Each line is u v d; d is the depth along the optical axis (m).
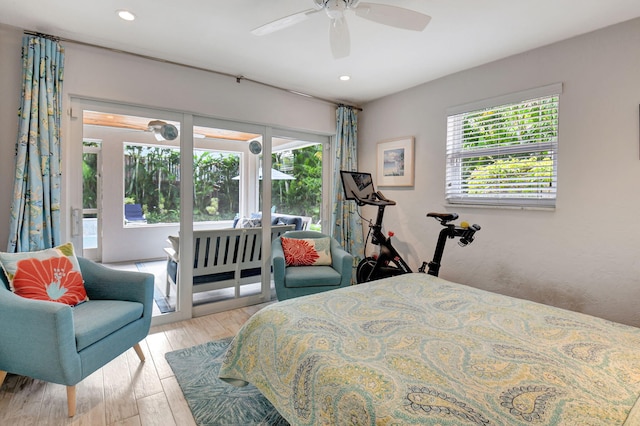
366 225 4.26
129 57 2.76
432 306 1.79
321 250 3.50
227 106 3.28
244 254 3.53
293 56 2.83
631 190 2.22
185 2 2.04
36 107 2.34
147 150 2.98
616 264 2.29
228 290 3.45
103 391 1.96
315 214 4.17
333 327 1.50
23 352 1.70
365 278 3.71
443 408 0.95
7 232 2.36
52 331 1.64
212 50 2.72
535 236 2.70
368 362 1.21
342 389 1.09
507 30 2.36
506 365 1.18
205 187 3.29
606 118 2.31
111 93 2.69
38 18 2.23
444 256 3.36
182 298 3.13
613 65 2.27
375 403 1.00
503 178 2.92
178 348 2.52
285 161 3.86
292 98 3.74
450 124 3.30
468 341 1.37
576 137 2.45
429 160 3.48
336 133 4.08
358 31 2.38
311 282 3.08
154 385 2.03
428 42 2.55
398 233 3.84
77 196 2.65
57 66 2.43
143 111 2.92
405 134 3.72
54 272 2.06
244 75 3.28
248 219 3.56
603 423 0.88
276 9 2.12
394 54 2.77
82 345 1.75
